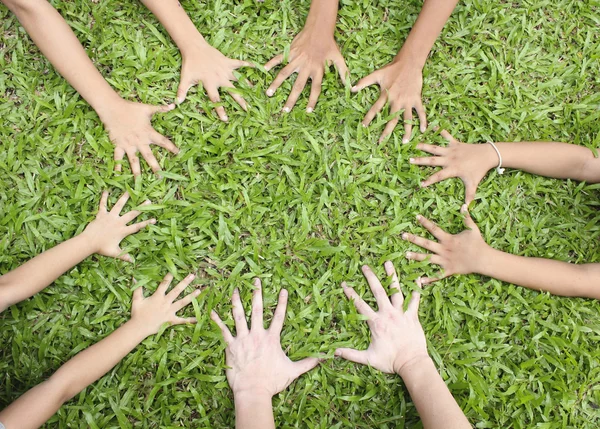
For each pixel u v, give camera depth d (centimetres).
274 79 196
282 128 193
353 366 187
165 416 179
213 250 189
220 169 191
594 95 206
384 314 185
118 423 180
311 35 193
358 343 187
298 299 188
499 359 192
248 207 187
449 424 163
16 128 190
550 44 208
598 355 192
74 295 182
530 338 193
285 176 194
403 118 196
